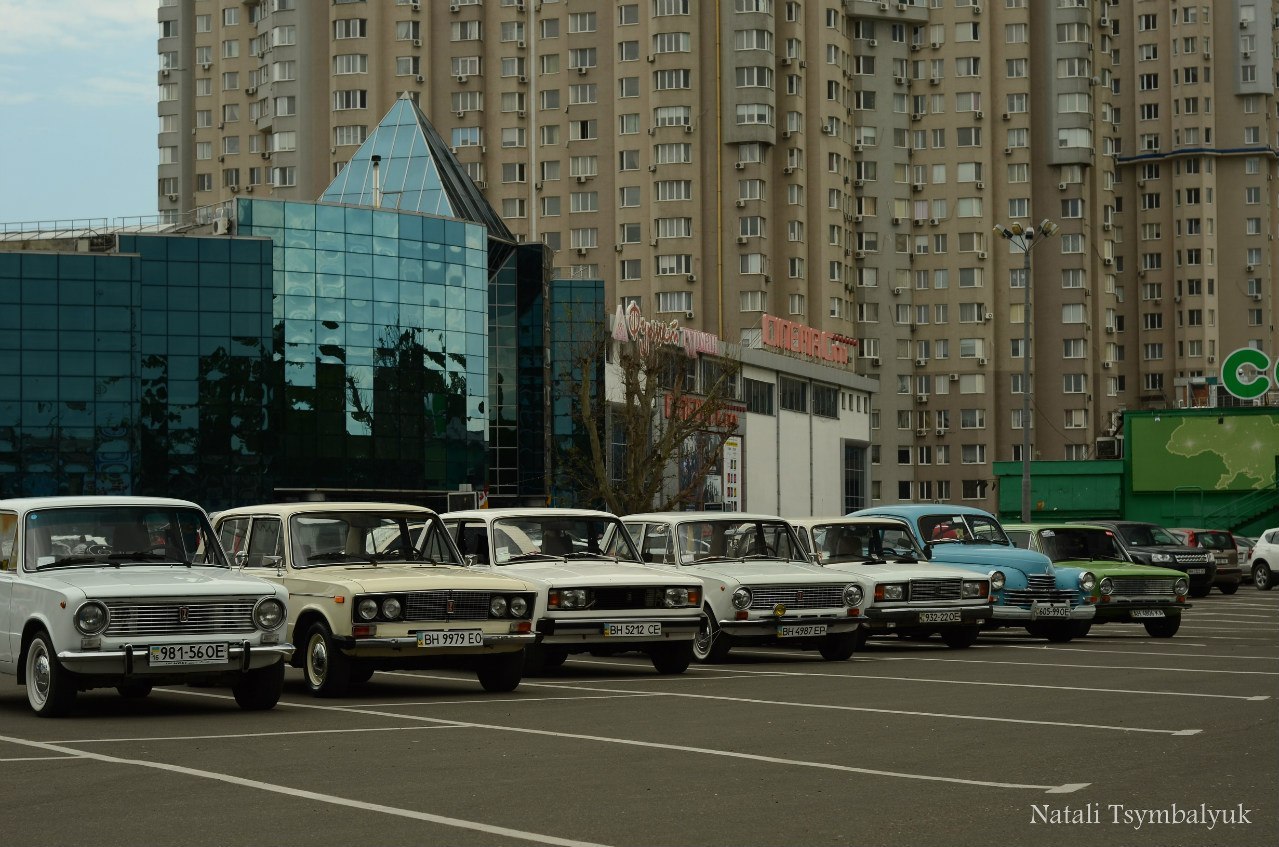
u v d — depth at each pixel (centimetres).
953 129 11144
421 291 6694
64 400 6156
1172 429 7981
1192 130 12469
